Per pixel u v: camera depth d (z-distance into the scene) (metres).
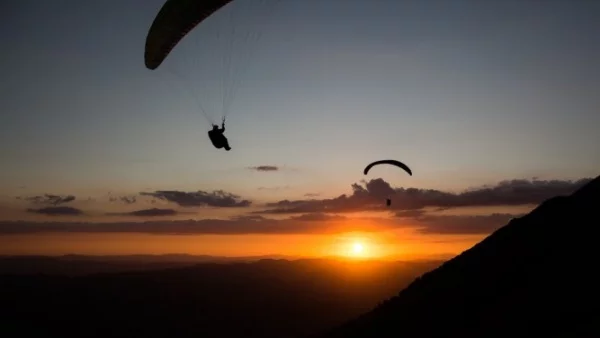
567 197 42.78
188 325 140.75
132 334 129.38
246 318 148.88
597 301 27.44
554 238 37.75
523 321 29.31
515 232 42.31
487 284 37.25
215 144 31.56
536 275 34.16
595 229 35.62
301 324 141.38
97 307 154.00
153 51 38.72
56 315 138.88
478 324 32.72
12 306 143.75
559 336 25.89
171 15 35.78
